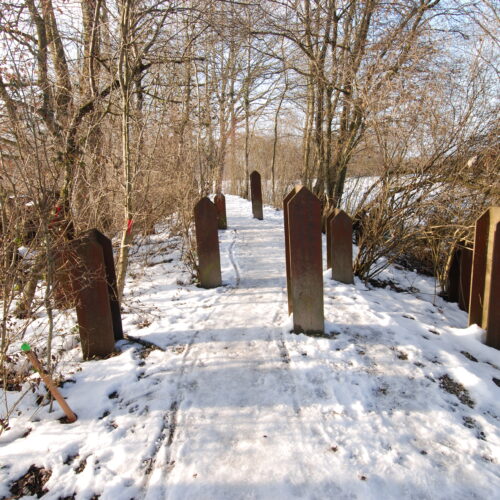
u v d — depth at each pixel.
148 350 3.33
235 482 1.97
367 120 5.15
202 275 5.03
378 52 6.44
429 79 4.88
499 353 3.25
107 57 5.06
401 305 4.41
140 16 4.16
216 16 6.11
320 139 9.53
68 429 2.37
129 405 2.60
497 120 4.39
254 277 5.39
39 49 3.83
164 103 6.44
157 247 7.07
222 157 10.92
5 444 2.28
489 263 3.32
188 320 3.95
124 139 4.00
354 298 4.34
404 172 4.84
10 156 2.81
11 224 2.76
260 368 2.99
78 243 3.06
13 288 2.83
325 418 2.42
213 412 2.51
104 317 3.16
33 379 2.75
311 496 1.88
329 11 8.65
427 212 4.82
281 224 9.64
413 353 3.11
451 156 4.59
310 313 3.45
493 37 4.82
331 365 2.97
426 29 6.69
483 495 1.87
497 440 2.22
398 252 5.21
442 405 2.52
